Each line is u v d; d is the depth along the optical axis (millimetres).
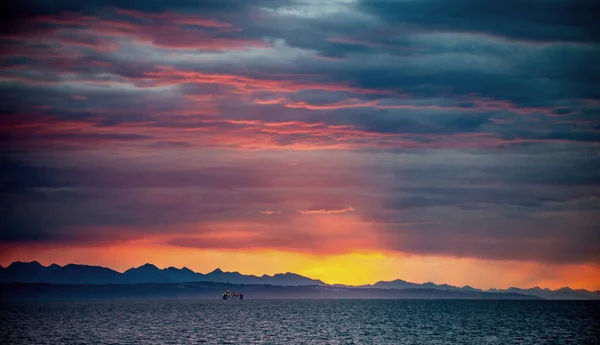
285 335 165125
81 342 145875
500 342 149625
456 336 164375
